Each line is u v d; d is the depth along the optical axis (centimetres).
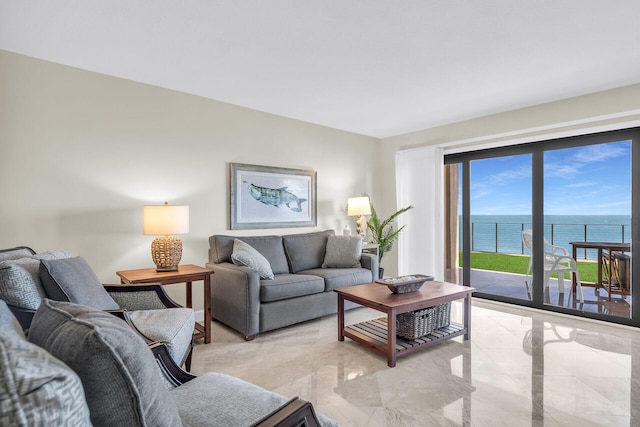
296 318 344
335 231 499
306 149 464
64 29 235
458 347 297
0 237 264
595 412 200
